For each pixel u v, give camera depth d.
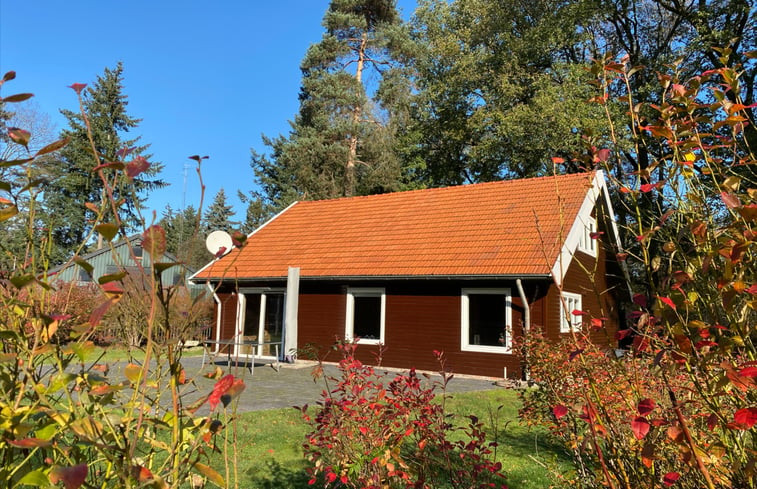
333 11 33.66
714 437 2.21
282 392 11.19
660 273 2.01
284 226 20.86
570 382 4.87
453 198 18.67
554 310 13.99
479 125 27.22
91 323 1.39
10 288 1.87
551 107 22.34
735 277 1.67
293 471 5.50
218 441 6.45
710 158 2.08
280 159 38.66
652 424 1.77
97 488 1.51
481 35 27.75
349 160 33.38
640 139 2.38
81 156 24.62
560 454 6.08
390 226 18.36
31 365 1.53
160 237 1.40
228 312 18.56
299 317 17.62
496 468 3.64
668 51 24.09
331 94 32.06
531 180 17.78
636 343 1.83
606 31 26.80
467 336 14.75
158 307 1.54
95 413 1.72
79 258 1.37
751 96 20.22
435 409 3.93
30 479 1.27
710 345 1.64
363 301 16.80
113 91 38.50
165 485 1.36
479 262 14.66
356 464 3.54
